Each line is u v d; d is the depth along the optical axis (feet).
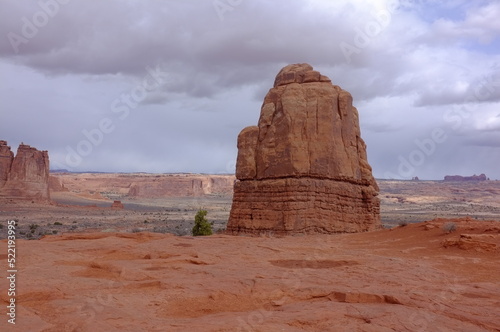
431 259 64.44
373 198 149.69
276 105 148.46
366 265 58.34
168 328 28.48
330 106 141.28
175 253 67.10
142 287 42.60
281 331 27.94
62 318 30.48
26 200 437.99
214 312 35.70
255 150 148.25
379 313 32.22
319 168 136.26
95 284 43.04
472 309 34.53
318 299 39.19
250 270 52.70
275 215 133.69
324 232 132.67
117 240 88.53
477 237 69.92
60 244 79.30
